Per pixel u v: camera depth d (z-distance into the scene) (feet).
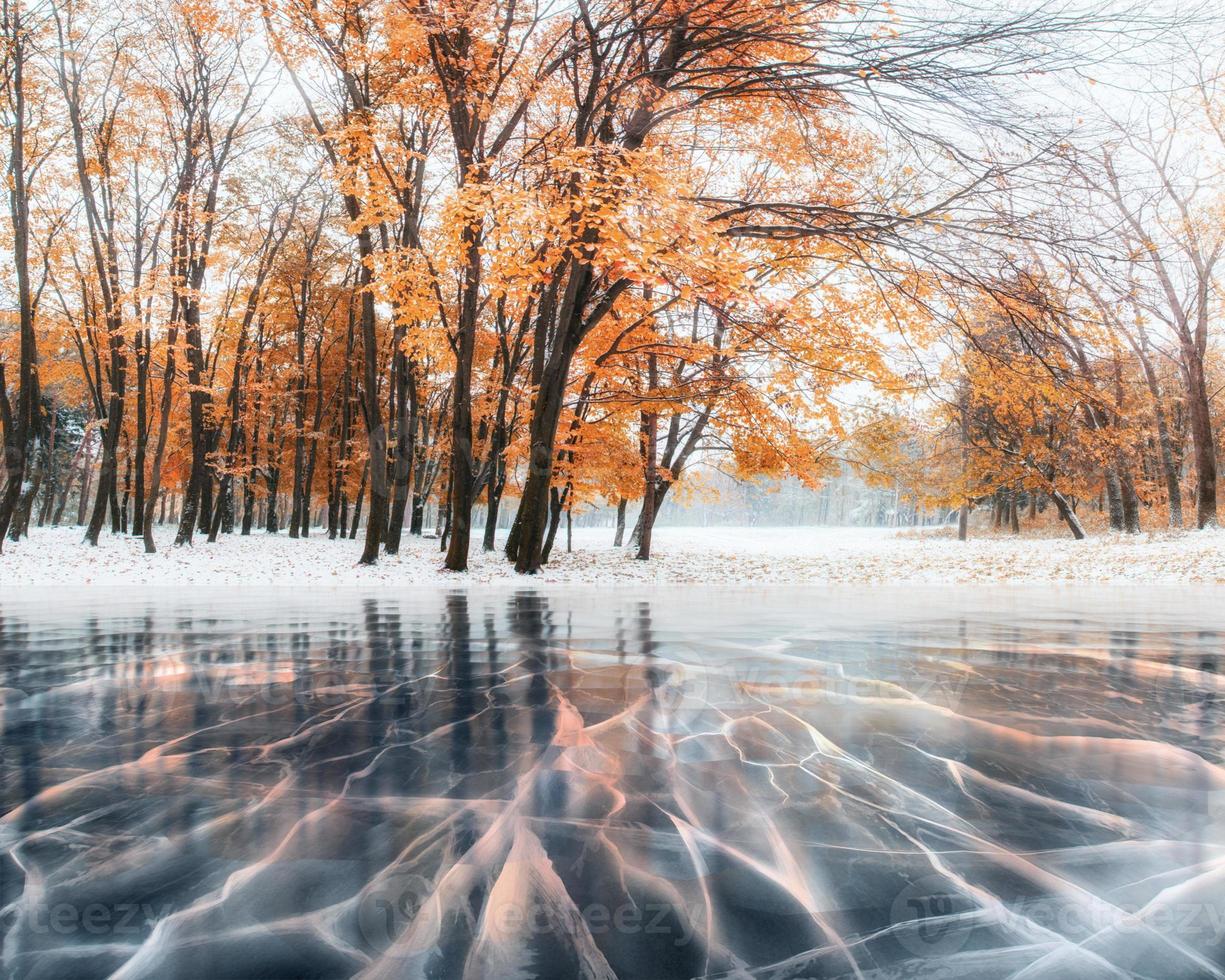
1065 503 64.28
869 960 3.27
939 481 67.77
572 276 36.68
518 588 31.30
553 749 6.50
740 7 29.66
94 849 4.43
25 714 7.83
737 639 13.88
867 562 50.37
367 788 5.49
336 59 38.09
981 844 4.50
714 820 4.86
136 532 61.46
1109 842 4.55
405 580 35.63
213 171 52.21
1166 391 71.10
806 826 4.78
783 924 3.58
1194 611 20.15
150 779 5.71
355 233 32.32
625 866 4.20
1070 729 7.14
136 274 56.65
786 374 38.70
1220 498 82.33
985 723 7.36
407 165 40.93
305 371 74.23
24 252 39.60
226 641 13.55
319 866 4.19
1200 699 8.46
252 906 3.76
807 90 27.89
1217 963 3.23
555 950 3.34
